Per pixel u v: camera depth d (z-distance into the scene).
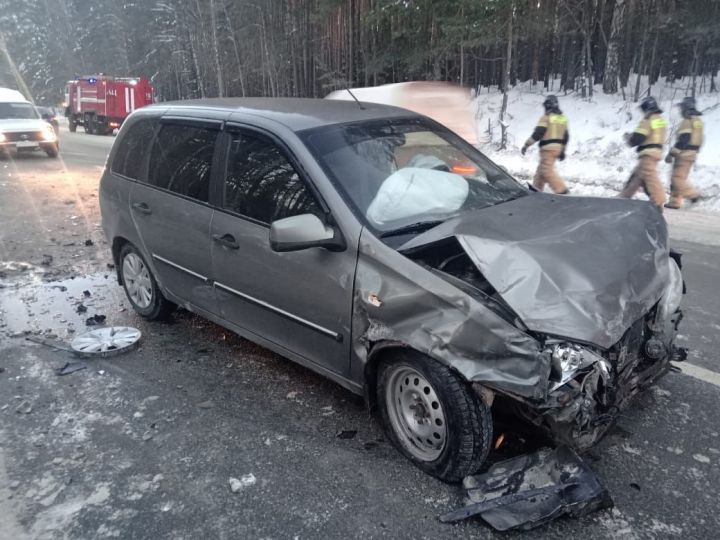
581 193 11.20
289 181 3.36
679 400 3.53
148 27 45.19
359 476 2.89
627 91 18.58
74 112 32.56
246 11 32.38
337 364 3.20
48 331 4.78
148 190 4.45
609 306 2.53
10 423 3.43
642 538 2.45
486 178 3.83
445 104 14.19
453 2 16.72
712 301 5.26
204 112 4.14
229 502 2.73
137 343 4.47
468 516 2.54
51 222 8.95
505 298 2.51
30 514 2.68
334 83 25.52
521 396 2.43
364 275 2.92
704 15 15.57
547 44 22.62
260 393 3.73
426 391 2.82
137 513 2.68
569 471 2.66
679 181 9.59
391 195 3.23
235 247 3.61
